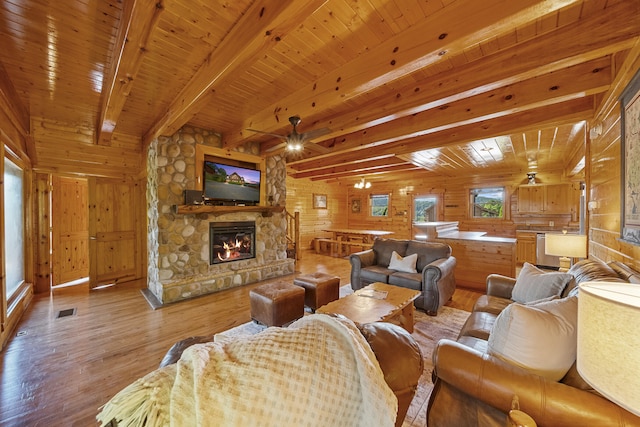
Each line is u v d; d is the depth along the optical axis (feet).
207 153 13.50
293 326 2.96
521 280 7.80
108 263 14.46
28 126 11.48
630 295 3.16
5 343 8.18
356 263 13.19
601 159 8.16
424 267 11.19
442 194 25.68
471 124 12.05
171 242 12.41
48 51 7.45
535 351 3.82
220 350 2.40
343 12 5.80
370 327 3.21
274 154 15.69
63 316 10.30
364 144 13.23
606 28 5.53
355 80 7.47
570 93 7.57
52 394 5.96
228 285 14.01
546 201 20.16
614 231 6.96
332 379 2.28
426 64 6.34
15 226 11.09
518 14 4.75
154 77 8.56
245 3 5.68
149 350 7.86
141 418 1.86
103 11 6.07
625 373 2.48
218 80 7.31
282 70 8.17
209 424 1.81
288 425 2.03
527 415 3.14
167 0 5.56
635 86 5.34
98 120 12.16
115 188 14.70
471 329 6.25
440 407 4.27
